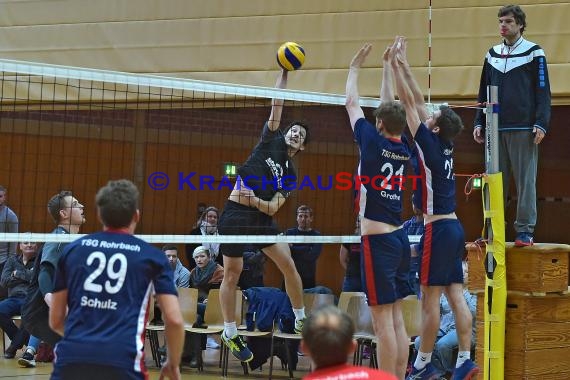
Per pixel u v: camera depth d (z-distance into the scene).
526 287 13.07
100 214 7.93
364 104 14.76
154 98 23.05
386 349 11.54
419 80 21.11
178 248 25.14
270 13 22.44
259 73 22.50
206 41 22.94
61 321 7.94
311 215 20.03
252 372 17.61
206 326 17.89
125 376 7.32
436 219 12.45
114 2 23.62
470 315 12.59
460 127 12.48
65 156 24.50
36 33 24.19
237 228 14.34
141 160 24.33
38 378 15.88
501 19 13.74
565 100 19.97
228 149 23.77
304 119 22.97
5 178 24.45
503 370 12.99
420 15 21.12
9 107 23.78
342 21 21.80
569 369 13.77
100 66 23.72
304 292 18.77
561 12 19.97
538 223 23.56
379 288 11.54
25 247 19.31
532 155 13.48
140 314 7.60
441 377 15.66
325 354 6.07
